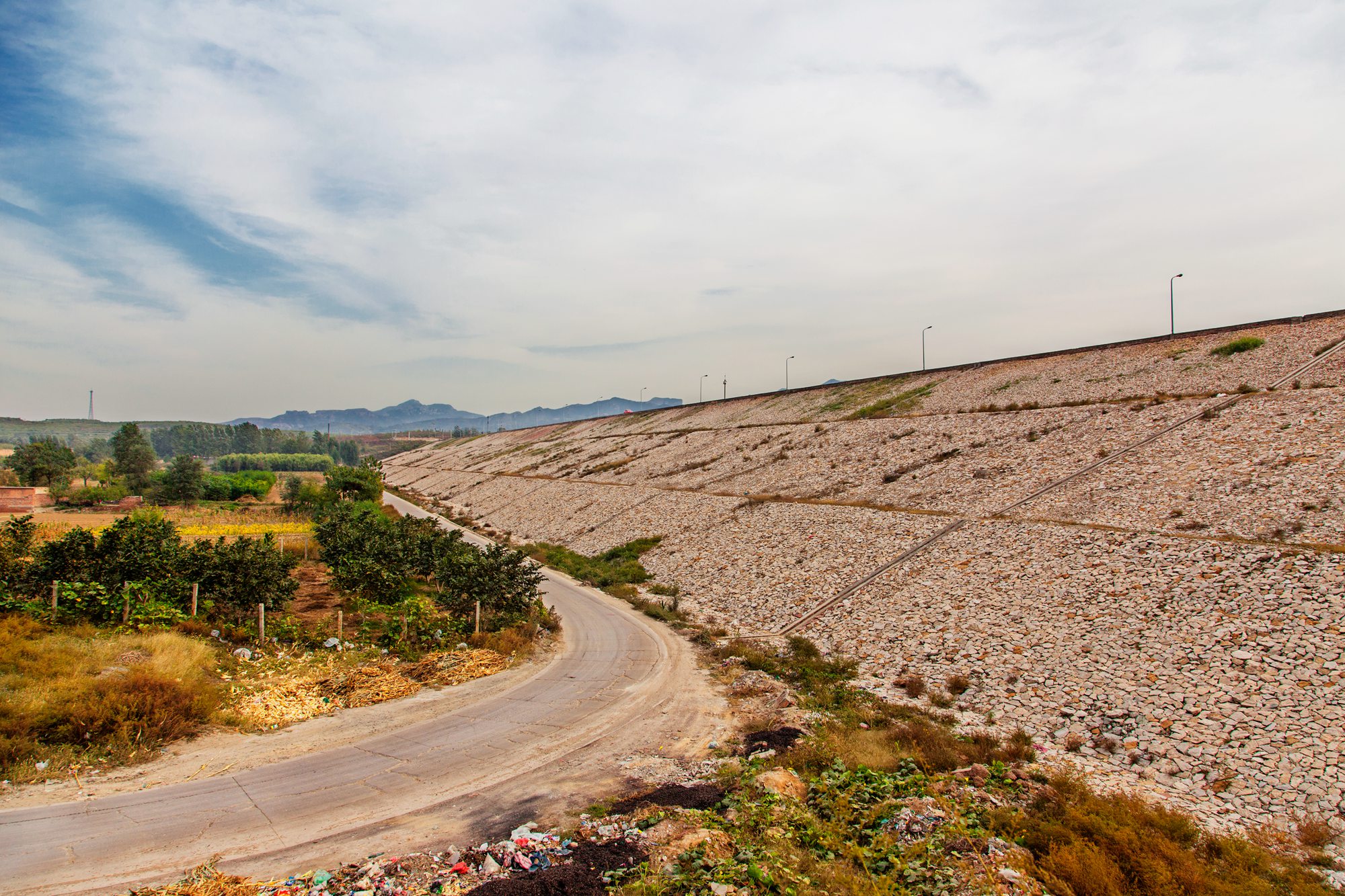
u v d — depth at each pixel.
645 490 60.84
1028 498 32.59
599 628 30.56
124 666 17.44
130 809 12.04
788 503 43.62
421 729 17.22
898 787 13.36
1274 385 35.75
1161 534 25.20
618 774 14.62
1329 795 13.20
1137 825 11.80
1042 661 20.45
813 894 9.48
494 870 10.20
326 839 11.41
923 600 26.72
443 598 28.53
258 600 23.86
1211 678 17.48
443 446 193.12
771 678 22.34
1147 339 51.69
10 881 9.61
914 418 53.31
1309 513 23.31
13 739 13.12
